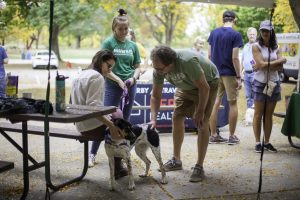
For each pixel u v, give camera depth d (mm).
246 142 6258
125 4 17344
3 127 4582
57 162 5055
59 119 3350
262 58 5434
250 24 19578
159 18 28062
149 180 4422
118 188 4176
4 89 6898
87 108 3818
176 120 4719
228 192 4102
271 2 4422
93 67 4262
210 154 5527
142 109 6836
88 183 4320
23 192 3832
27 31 31391
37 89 12703
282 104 10477
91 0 21578
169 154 5496
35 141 6117
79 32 35719
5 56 7453
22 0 11891
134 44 5125
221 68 5918
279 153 5637
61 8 23844
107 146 4008
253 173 4730
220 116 6859
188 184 4320
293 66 15625
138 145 4383
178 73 4148
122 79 4953
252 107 7852
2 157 5238
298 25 3723
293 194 4086
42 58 22719
